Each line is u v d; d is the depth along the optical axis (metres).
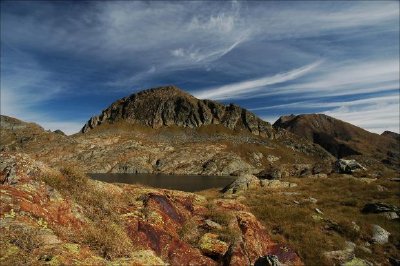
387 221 31.84
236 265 15.77
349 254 24.16
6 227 10.31
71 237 11.77
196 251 16.42
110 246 11.81
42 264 8.86
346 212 34.34
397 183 47.75
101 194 16.83
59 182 15.23
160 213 18.08
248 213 23.55
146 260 10.87
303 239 24.77
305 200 37.06
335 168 69.00
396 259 25.19
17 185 13.08
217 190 50.56
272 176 82.69
